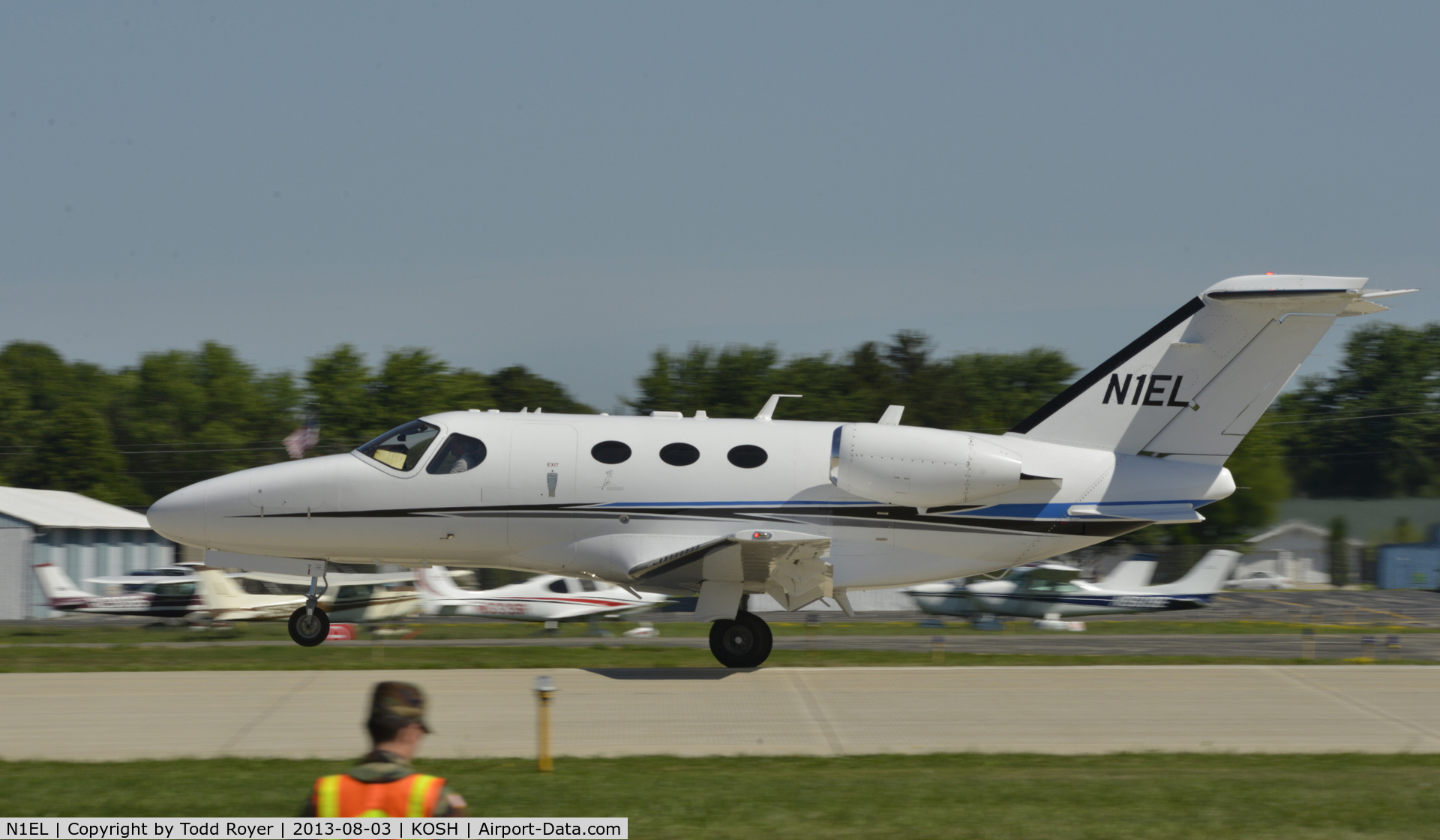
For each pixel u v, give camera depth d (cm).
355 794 1731
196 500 5756
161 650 6706
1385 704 4716
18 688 4800
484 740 3950
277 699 4584
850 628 10031
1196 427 5806
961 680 5209
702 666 5762
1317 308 5600
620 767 3581
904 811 2997
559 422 5781
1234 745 4019
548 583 9912
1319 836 2823
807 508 5672
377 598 9538
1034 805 3077
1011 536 5769
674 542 5609
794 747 3909
